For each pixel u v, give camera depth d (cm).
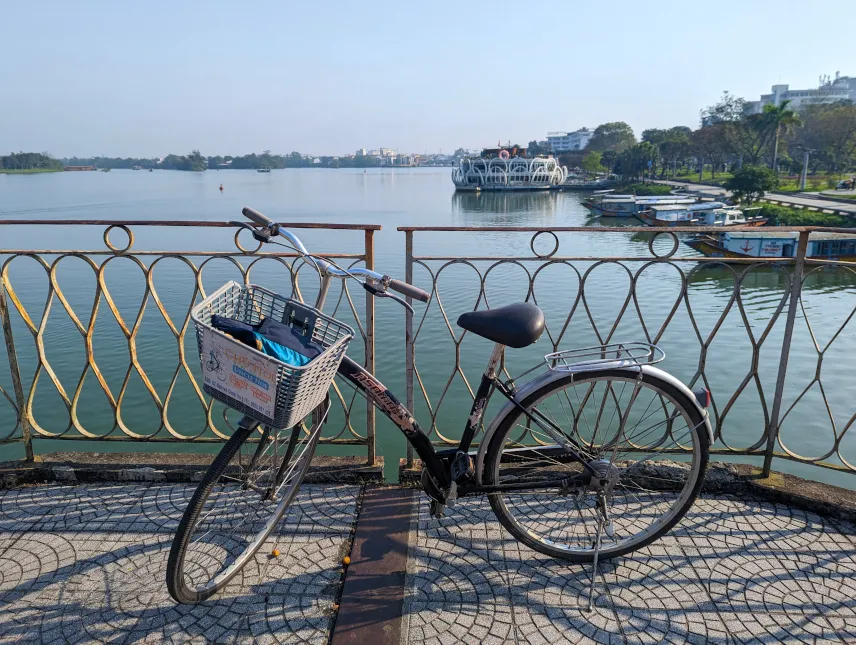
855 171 7438
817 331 1769
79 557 222
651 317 1881
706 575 213
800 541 231
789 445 1100
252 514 246
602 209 6588
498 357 210
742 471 270
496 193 10694
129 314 1702
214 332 169
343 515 250
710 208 4916
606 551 221
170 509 253
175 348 1434
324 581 211
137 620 192
